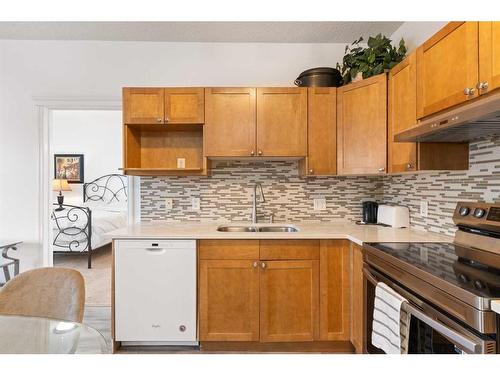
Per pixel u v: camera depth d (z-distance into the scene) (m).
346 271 2.17
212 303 2.18
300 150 2.47
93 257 4.94
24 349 1.10
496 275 1.16
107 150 6.05
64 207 4.99
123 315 2.18
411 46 2.42
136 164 2.73
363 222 2.71
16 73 2.88
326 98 2.47
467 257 1.44
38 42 2.87
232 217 2.84
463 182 1.84
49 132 2.96
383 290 1.44
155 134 2.83
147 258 2.17
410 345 1.29
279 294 2.18
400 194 2.57
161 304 2.18
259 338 2.17
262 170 2.84
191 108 2.48
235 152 2.48
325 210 2.85
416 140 1.75
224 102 2.48
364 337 1.77
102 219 4.73
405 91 1.91
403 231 2.24
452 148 1.79
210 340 2.18
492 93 1.25
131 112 2.49
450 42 1.46
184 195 2.84
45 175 2.93
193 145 2.83
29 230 2.91
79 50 2.88
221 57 2.88
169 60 2.88
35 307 1.45
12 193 2.91
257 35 2.75
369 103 2.26
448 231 1.98
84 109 2.94
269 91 2.48
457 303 1.02
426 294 1.19
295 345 2.25
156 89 2.48
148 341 2.26
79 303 1.43
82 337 1.20
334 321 2.18
